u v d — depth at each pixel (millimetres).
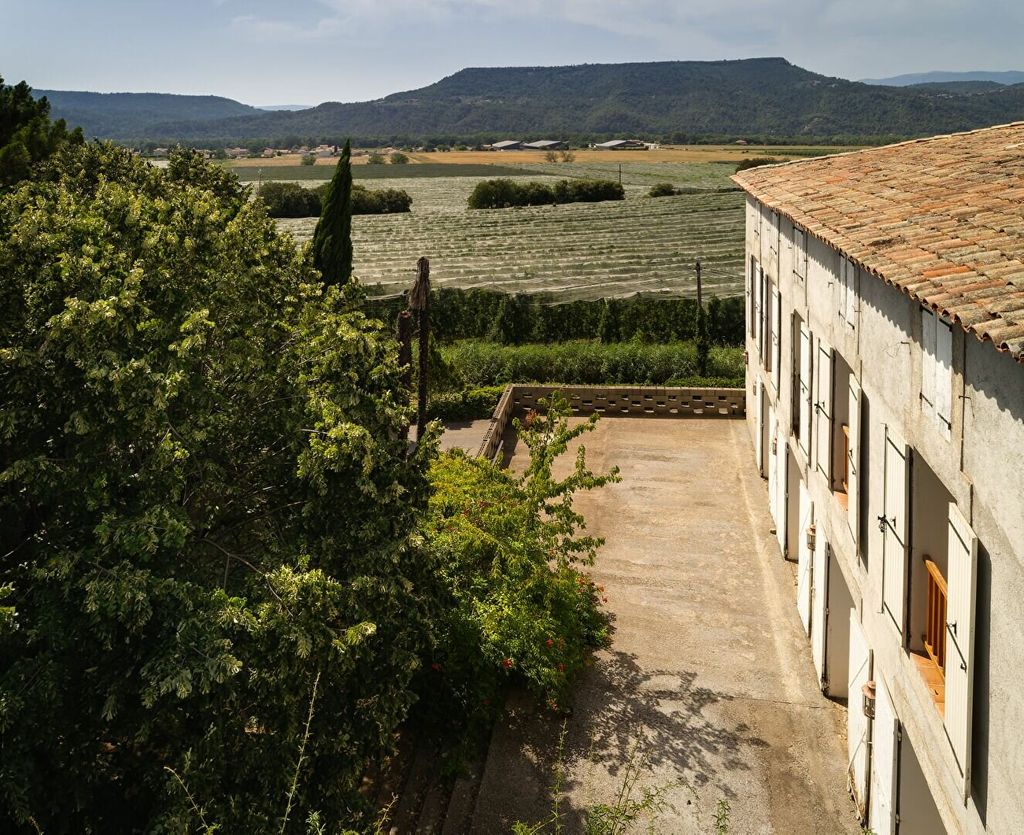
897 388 8508
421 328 15555
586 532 17812
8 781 6973
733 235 66500
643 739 11477
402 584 9297
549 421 14469
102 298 8328
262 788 8148
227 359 9375
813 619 13055
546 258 58750
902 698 8438
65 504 8195
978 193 9484
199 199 11555
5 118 18812
